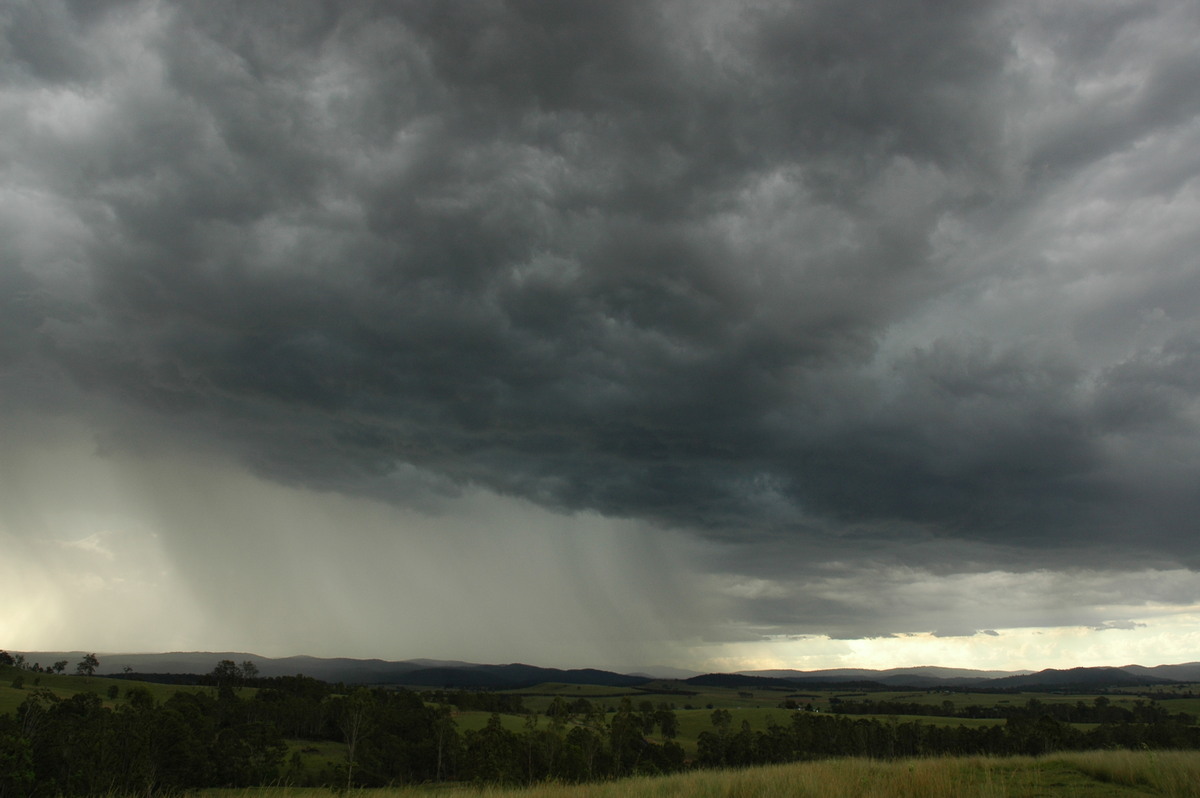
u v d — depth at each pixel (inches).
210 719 3105.3
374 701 3750.0
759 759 3417.8
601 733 2950.3
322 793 962.7
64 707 2027.6
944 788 625.3
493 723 3004.4
